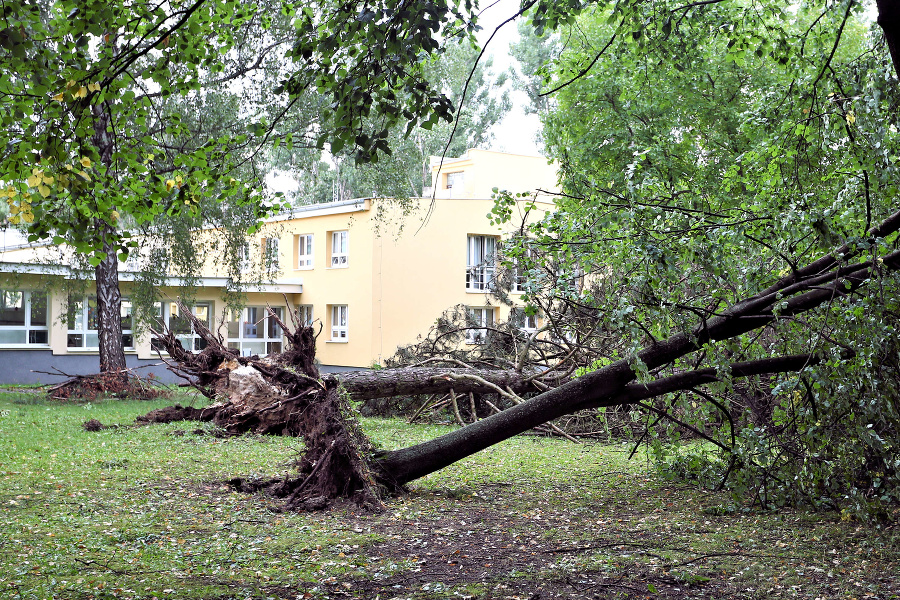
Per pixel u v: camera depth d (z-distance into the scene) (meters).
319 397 11.28
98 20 5.25
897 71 4.66
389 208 26.52
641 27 8.59
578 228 7.94
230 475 9.41
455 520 7.33
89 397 19.06
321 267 31.72
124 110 5.99
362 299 29.64
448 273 30.16
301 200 48.97
